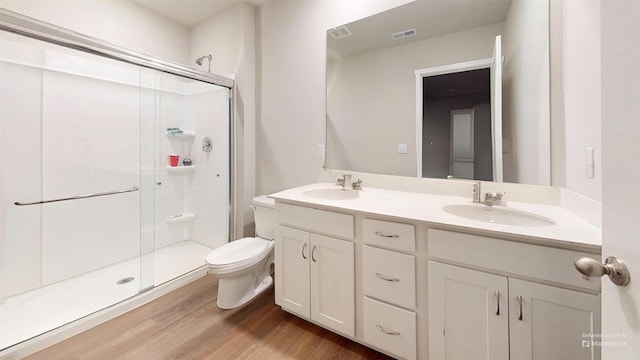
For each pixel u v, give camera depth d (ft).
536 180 4.50
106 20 7.49
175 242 9.32
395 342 4.19
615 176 1.72
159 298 6.42
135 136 8.11
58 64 6.50
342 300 4.72
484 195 4.95
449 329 3.70
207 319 5.62
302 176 7.61
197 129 9.35
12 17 4.56
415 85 5.63
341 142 6.78
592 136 3.28
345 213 4.62
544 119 4.37
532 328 3.15
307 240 5.12
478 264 3.46
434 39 5.39
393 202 4.90
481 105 4.98
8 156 5.90
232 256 6.00
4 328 4.92
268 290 6.81
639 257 1.50
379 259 4.27
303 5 7.29
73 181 6.90
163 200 8.96
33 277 6.29
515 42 4.63
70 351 4.68
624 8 1.61
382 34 6.00
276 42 7.93
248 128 8.40
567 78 3.93
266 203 6.95
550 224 3.67
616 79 1.70
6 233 5.91
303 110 7.47
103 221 7.48
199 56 9.45
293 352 4.71
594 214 3.25
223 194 8.72
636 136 1.52
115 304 5.76
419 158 5.65
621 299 1.66
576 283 2.91
